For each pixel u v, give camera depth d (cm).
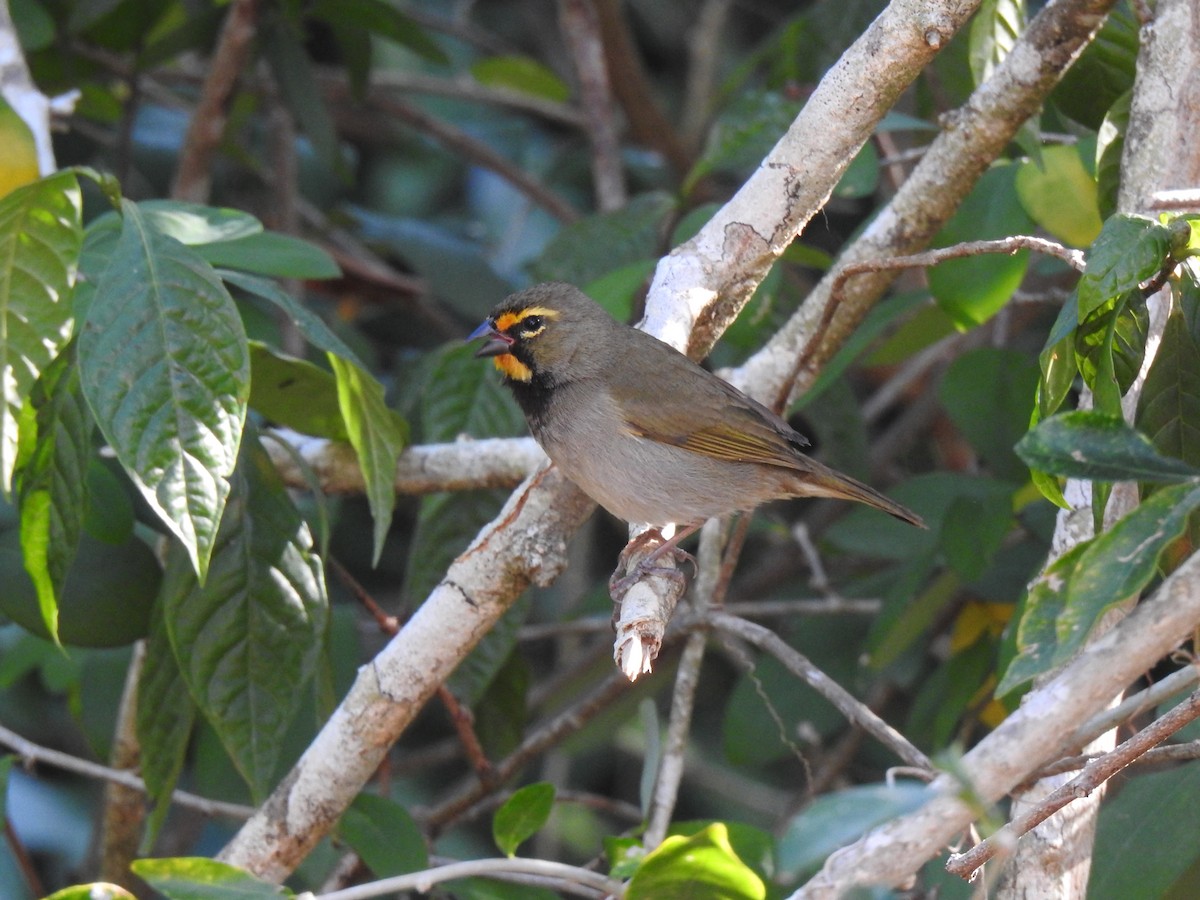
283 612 833
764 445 959
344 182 1402
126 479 988
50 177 711
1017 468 1134
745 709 1223
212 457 672
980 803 482
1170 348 687
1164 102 725
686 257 823
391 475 851
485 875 855
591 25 1563
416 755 1409
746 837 762
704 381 967
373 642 1441
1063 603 559
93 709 1166
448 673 782
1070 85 970
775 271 1054
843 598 1273
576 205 1861
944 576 1121
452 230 1819
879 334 1242
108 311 682
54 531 775
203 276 696
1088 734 612
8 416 704
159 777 871
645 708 825
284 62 1345
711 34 1808
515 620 1084
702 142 1712
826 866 541
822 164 793
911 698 1395
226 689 820
